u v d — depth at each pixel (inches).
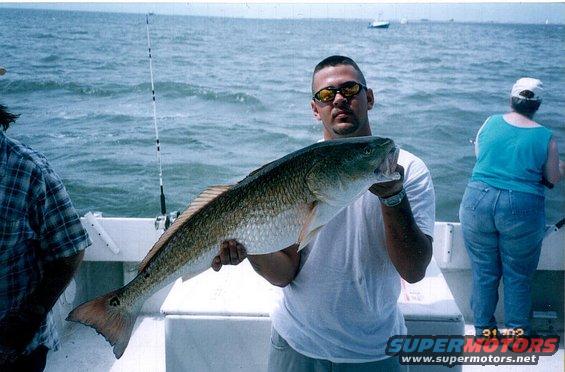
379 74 880.9
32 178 79.4
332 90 81.4
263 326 109.4
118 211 352.2
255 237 75.9
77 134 530.0
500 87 759.7
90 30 2060.8
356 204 80.6
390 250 76.5
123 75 892.6
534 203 136.3
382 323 86.4
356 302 82.4
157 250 80.0
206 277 124.3
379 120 548.1
